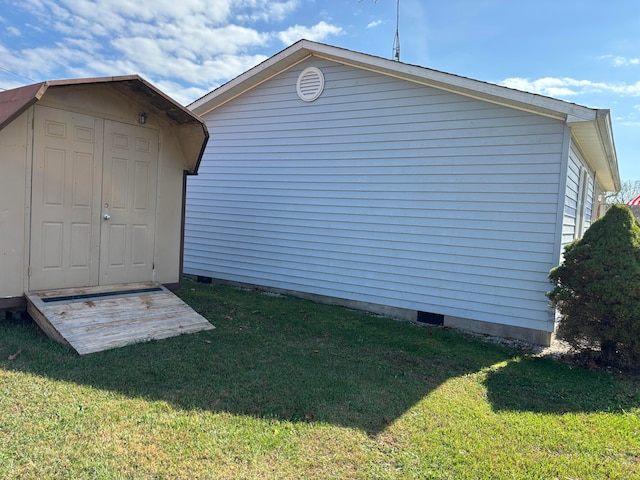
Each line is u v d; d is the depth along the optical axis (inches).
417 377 168.9
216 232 362.6
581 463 111.3
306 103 311.7
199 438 108.0
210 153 365.1
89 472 90.8
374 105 281.7
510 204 238.4
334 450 108.6
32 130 190.4
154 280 245.6
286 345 196.4
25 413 112.3
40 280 196.5
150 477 91.2
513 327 238.2
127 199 230.4
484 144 244.5
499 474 103.5
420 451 111.4
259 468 98.0
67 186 204.5
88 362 152.2
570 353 212.7
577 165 273.6
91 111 211.9
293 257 320.8
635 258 185.9
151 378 143.1
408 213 271.0
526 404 149.3
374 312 284.2
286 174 323.6
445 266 258.7
